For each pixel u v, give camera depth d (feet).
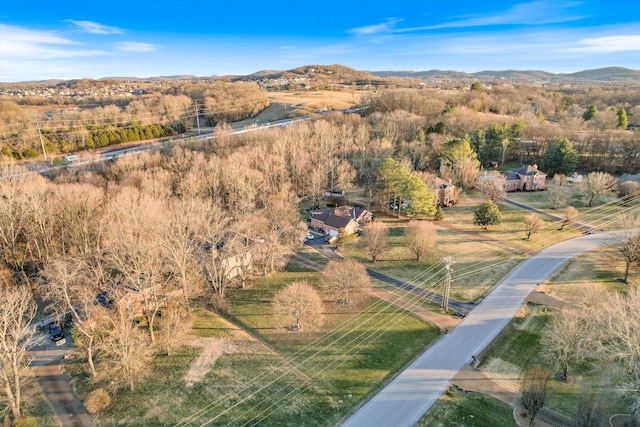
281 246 227.40
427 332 173.06
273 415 132.77
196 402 139.33
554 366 151.33
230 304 197.98
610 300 142.10
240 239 225.35
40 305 197.77
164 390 145.18
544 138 427.74
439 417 129.59
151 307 186.91
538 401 121.80
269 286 212.84
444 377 147.23
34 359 161.99
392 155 387.34
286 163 349.20
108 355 159.22
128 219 189.98
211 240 204.44
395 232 277.85
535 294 199.31
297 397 140.05
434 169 379.96
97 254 206.08
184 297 189.16
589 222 286.87
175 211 209.67
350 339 169.78
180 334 171.32
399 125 447.42
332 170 347.15
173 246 188.34
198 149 375.66
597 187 310.65
